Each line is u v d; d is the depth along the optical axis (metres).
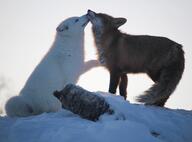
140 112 14.75
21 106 18.19
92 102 14.07
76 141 11.86
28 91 18.66
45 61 19.03
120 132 12.20
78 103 14.29
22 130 13.28
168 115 16.05
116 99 15.20
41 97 18.61
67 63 18.97
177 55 20.28
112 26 21.97
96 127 12.53
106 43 21.78
